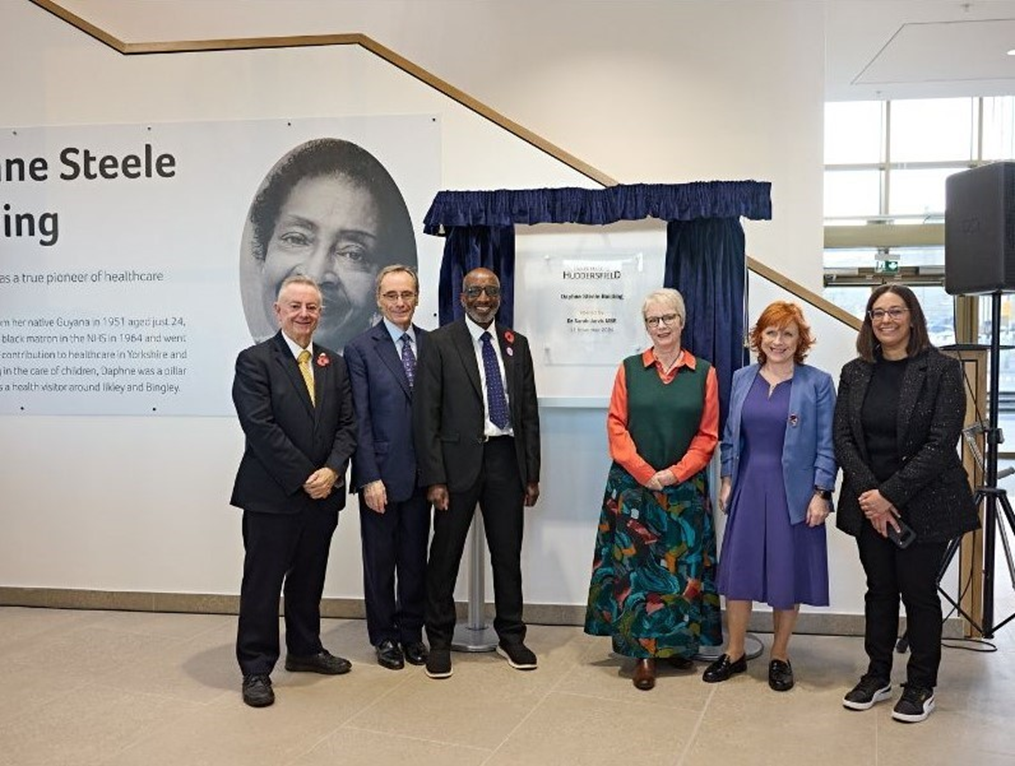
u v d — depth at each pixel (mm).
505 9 5953
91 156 4520
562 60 5930
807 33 5738
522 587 4230
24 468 4633
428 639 3715
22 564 4648
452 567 3623
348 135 4371
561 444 4254
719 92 5824
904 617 4082
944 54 6898
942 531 3082
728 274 3762
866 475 3160
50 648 3965
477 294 3609
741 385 3521
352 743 2938
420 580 3766
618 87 5895
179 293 4496
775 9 5762
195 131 4453
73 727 3078
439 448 3543
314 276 4414
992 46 6703
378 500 3557
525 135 4250
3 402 4625
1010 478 8977
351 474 3709
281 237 4426
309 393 3396
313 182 4402
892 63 7141
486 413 3629
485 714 3186
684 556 3535
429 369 3564
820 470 3369
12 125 4566
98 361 4559
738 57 5805
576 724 3098
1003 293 3734
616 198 3740
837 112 10250
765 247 5805
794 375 3457
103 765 2777
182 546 4543
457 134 4305
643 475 3475
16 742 2955
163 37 5961
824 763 2787
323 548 3557
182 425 4523
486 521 3717
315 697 3354
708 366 3592
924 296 9727
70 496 4605
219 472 4512
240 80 4422
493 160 4285
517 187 4273
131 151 4496
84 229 4539
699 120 5848
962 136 10109
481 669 3664
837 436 3279
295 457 3279
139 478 4562
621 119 5898
